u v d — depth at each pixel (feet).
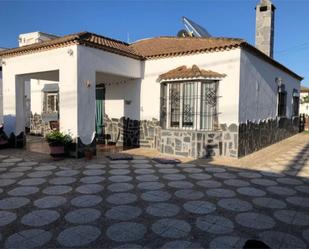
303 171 22.34
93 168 22.29
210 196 15.90
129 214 13.26
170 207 14.19
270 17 42.27
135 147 33.91
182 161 25.81
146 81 32.96
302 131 61.36
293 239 11.10
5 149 31.55
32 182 18.24
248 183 18.65
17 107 32.37
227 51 27.48
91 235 11.21
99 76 32.19
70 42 25.30
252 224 12.36
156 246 10.44
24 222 12.31
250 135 30.66
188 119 29.32
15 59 31.37
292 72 46.96
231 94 27.43
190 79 28.25
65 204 14.44
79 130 25.68
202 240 10.92
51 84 42.96
